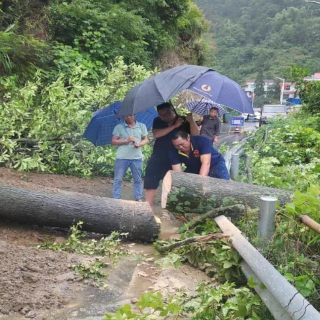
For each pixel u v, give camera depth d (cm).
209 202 486
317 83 1433
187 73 536
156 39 1593
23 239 514
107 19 1287
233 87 527
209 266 434
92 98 882
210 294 318
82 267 429
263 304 318
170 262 423
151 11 1642
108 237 506
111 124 724
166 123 614
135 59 1368
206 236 418
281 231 376
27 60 998
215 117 960
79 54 1148
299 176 677
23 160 789
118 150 705
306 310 242
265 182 655
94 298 378
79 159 898
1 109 793
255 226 420
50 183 792
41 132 827
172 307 286
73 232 506
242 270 379
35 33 1133
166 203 496
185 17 1911
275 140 1052
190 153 536
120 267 449
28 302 358
